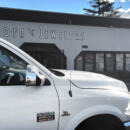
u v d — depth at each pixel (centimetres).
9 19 1460
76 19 1611
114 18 1716
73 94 237
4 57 228
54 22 1564
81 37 1662
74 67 1641
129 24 1766
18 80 219
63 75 268
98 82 269
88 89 251
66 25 1612
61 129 227
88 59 1706
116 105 260
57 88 231
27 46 1520
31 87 219
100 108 246
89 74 308
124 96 271
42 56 1570
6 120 201
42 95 220
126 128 265
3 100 203
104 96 254
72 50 1634
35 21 1523
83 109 239
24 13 1481
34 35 1535
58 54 1585
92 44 1700
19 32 1499
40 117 215
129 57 1847
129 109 271
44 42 1561
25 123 209
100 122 252
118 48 1788
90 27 1688
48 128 220
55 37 1584
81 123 246
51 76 236
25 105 209
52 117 221
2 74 229
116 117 260
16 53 226
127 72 1845
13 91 211
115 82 289
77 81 252
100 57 1748
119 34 1784
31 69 211
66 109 229
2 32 1456
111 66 1792
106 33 1741
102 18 1683
